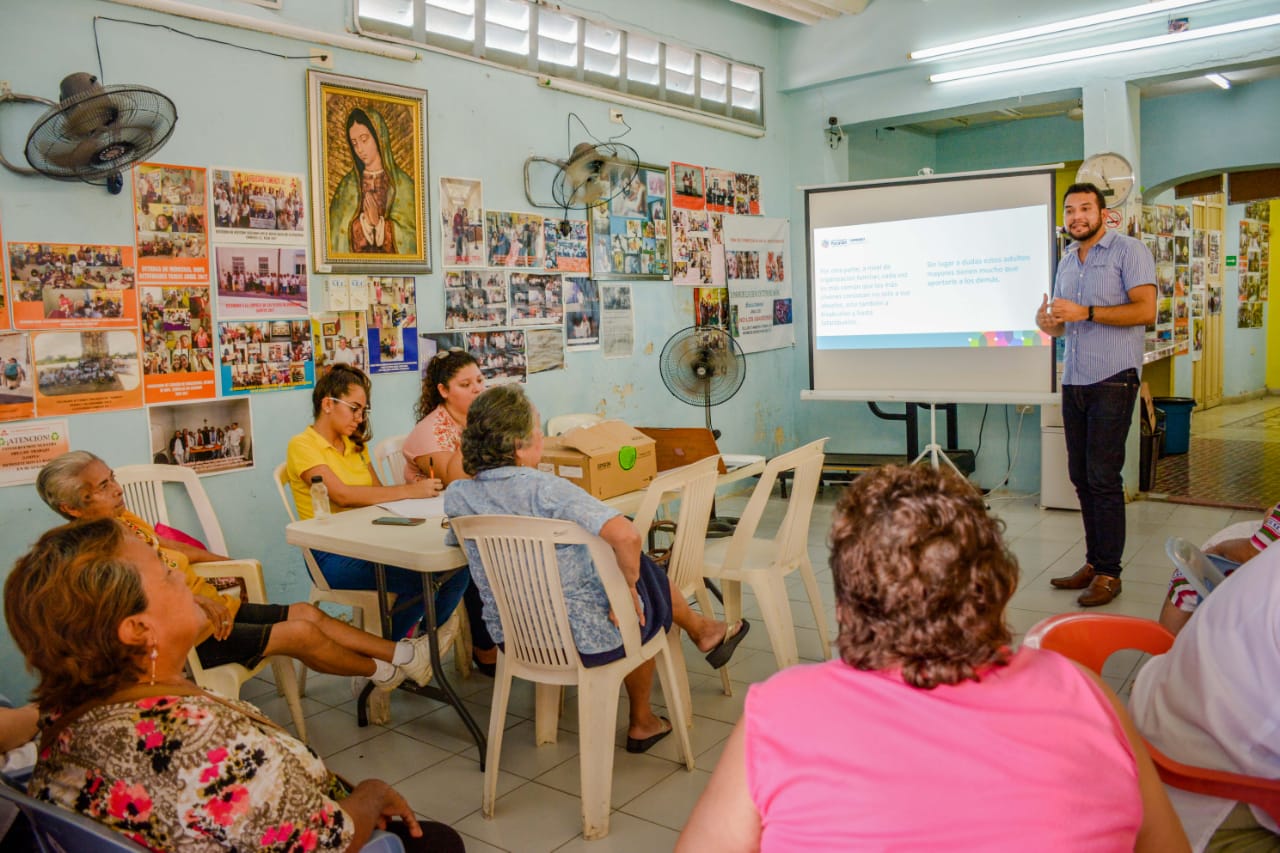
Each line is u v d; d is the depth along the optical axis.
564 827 2.37
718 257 6.07
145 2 3.23
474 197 4.44
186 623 1.34
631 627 2.37
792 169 6.71
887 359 5.67
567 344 5.00
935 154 8.39
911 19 5.93
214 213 3.47
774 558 3.14
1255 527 2.32
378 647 2.74
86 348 3.16
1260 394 11.70
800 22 6.16
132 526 2.56
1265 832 1.44
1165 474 6.64
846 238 5.72
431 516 2.90
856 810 0.92
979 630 0.97
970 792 0.91
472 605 3.30
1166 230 7.72
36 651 1.21
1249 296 11.13
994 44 5.56
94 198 3.16
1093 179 5.34
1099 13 5.21
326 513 2.94
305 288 3.78
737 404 6.31
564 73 4.91
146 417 3.32
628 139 5.36
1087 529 4.01
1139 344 3.87
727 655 2.93
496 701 2.46
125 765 1.20
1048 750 0.93
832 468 6.16
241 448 3.60
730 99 6.12
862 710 0.97
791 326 6.82
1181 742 1.45
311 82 3.72
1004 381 5.34
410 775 2.67
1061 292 4.04
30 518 3.06
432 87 4.22
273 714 3.12
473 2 4.37
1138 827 0.94
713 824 1.03
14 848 1.31
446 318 4.34
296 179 3.73
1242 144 6.62
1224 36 5.06
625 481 3.08
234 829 1.20
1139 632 1.80
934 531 0.98
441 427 3.37
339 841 1.30
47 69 3.04
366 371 4.01
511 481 2.39
